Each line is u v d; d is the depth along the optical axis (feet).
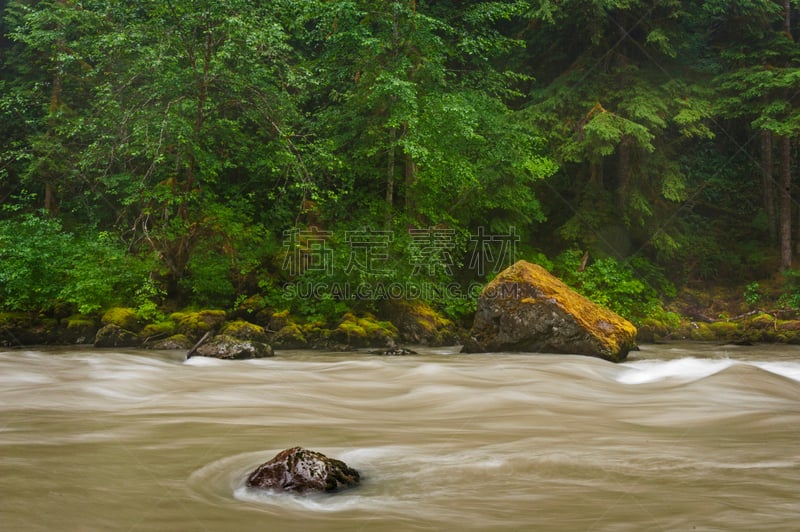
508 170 64.59
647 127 73.56
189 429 18.93
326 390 28.02
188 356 39.99
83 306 50.49
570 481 13.66
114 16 55.72
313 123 60.03
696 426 20.17
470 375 31.89
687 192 85.87
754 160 89.10
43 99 68.85
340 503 12.27
